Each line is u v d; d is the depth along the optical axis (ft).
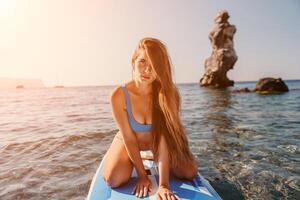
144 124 8.25
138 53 7.91
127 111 8.11
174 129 8.35
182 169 8.52
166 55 7.94
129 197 7.46
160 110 8.33
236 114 41.50
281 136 23.15
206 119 35.73
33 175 13.80
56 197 11.18
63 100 101.04
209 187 8.29
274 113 42.32
